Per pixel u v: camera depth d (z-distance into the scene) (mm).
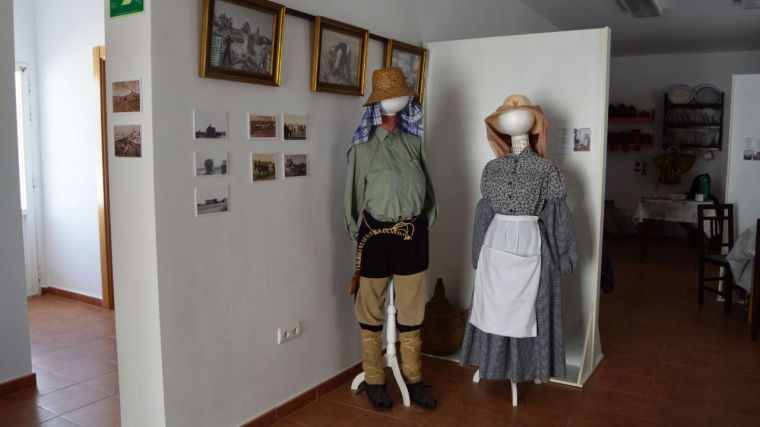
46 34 5121
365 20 3412
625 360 3854
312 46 3021
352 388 3311
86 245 5090
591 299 3559
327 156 3193
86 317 4742
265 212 2811
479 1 4906
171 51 2322
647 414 3053
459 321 3820
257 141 2738
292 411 3045
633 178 9125
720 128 8516
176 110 2355
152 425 2453
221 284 2607
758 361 3820
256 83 2668
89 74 4840
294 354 3059
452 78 3855
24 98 5172
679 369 3688
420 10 3967
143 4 2256
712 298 5480
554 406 3154
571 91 3484
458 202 3908
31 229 5301
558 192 3037
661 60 8859
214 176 2535
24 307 3387
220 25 2459
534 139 3246
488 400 3230
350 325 3484
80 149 5000
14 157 3320
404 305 3086
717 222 5344
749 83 5133
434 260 4031
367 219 3043
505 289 3035
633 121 8875
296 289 3039
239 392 2740
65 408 3160
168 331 2391
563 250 3074
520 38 3613
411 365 3160
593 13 6297
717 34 7266
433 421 2979
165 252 2354
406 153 3047
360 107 3420
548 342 3096
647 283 6082
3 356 3312
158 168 2303
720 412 3072
